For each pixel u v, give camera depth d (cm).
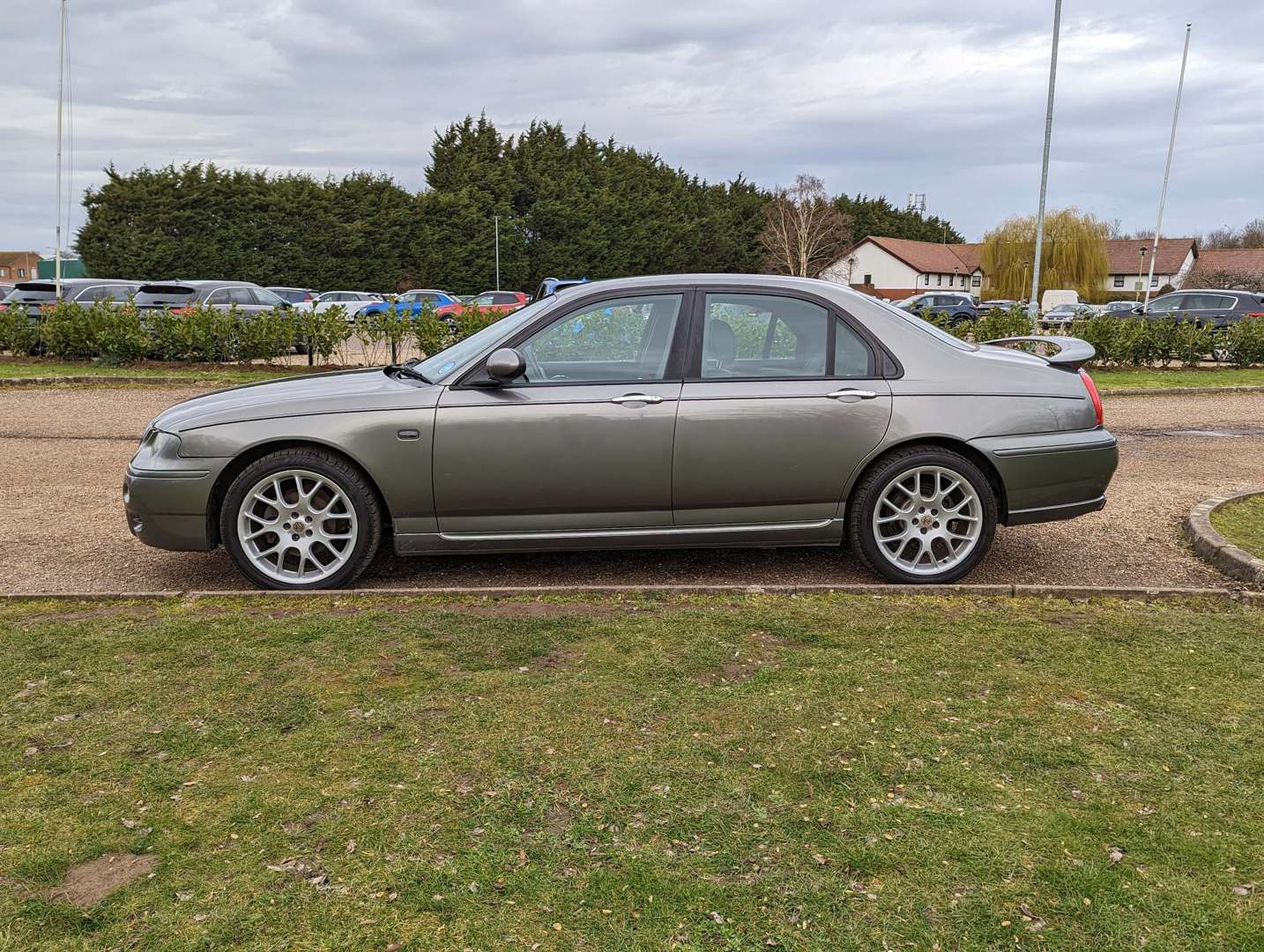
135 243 4841
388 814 263
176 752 298
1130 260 8506
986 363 504
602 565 536
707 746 301
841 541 502
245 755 296
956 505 500
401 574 516
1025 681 352
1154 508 684
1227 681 354
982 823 259
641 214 7238
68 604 443
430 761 292
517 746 301
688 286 495
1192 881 235
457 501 475
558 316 488
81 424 1055
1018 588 455
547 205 6469
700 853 245
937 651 381
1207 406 1323
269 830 255
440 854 245
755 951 210
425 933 216
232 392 512
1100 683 351
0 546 570
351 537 477
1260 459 898
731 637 396
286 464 470
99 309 1662
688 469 479
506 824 258
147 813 264
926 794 274
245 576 500
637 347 489
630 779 281
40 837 252
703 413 475
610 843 250
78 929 217
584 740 305
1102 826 258
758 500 488
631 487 479
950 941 214
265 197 5288
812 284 506
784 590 455
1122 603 446
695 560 546
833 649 384
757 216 8319
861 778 282
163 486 468
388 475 469
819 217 7756
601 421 472
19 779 281
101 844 249
